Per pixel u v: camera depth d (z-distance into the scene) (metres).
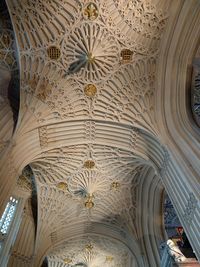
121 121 11.67
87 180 13.99
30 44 10.50
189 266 8.52
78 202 14.77
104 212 15.28
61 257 17.78
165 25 10.21
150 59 10.90
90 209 15.10
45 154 12.28
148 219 14.62
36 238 13.81
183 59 10.47
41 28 10.37
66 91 11.41
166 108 10.80
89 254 17.72
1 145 9.72
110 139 12.46
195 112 10.32
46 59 10.84
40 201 14.02
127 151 12.79
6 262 11.19
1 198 8.72
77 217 15.30
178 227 13.90
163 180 10.49
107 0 9.80
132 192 14.79
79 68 11.04
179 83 10.60
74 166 13.44
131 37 10.51
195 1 9.50
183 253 9.25
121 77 11.24
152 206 14.59
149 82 11.13
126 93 11.39
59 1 9.86
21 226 13.33
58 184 13.91
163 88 10.87
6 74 11.56
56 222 14.76
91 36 10.44
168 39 10.39
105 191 14.52
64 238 15.37
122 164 13.57
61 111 11.52
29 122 10.84
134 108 11.38
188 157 8.81
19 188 13.62
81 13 10.08
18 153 10.39
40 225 14.11
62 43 10.66
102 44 10.60
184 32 10.15
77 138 12.34
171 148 9.77
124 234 15.51
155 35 10.43
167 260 9.77
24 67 10.76
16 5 9.83
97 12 10.01
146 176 14.27
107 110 11.70
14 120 10.96
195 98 10.60
